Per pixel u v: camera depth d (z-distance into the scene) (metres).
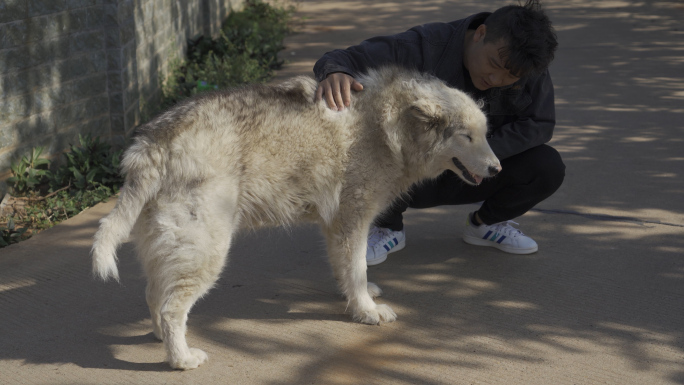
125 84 5.95
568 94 7.91
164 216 2.79
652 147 6.02
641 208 4.75
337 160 3.13
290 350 3.11
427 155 3.19
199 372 2.93
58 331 3.28
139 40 6.54
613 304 3.49
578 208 4.79
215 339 3.21
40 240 4.36
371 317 3.33
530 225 4.55
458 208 4.98
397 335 3.24
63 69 5.35
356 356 3.06
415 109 3.07
